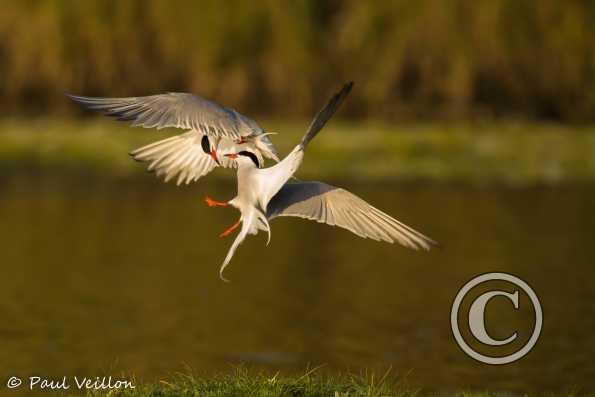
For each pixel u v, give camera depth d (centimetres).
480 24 2961
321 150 2533
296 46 2948
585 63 3023
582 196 2222
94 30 2888
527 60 2995
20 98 2933
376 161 2512
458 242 1764
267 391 792
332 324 1301
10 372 1095
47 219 1922
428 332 1273
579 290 1456
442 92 2989
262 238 1875
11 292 1420
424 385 1066
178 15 2909
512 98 3025
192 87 2938
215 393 789
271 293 1460
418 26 2973
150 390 811
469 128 2825
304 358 1164
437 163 2519
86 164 2445
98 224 1894
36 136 2584
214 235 1841
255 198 591
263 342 1224
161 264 1611
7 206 2039
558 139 2725
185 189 2305
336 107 546
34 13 2895
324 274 1579
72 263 1590
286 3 2956
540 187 2323
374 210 621
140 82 2927
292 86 2958
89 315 1326
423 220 1930
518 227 1889
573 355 1180
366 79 3000
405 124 2909
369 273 1586
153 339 1226
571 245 1739
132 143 2558
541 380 1093
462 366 1141
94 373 1100
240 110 2945
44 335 1234
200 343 1218
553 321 1318
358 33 2991
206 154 638
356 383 848
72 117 2905
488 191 2269
